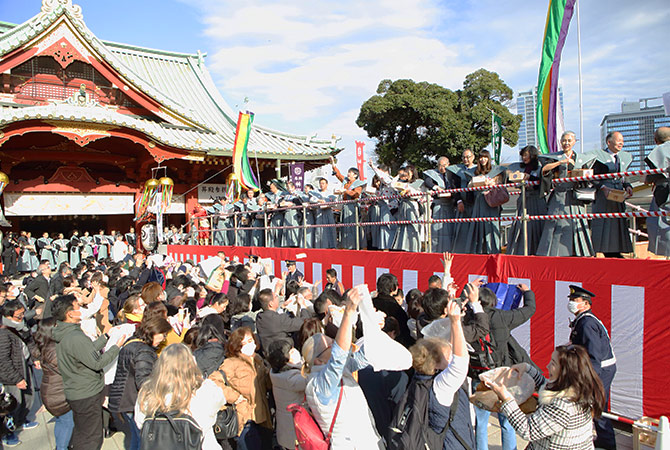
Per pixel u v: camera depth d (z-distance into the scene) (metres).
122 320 7.14
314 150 24.27
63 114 18.22
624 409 5.49
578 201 6.39
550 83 8.61
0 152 20.41
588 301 4.88
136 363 4.73
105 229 27.42
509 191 7.21
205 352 4.80
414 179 9.24
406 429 3.42
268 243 13.26
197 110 27.42
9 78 20.62
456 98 28.00
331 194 11.24
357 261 9.21
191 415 3.51
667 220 5.62
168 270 14.79
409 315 5.66
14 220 24.97
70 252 23.06
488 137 27.91
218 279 8.45
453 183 8.12
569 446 3.27
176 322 6.20
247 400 4.54
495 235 7.43
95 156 22.45
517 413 3.46
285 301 6.98
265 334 5.63
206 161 23.11
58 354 5.01
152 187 20.83
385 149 29.27
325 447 3.38
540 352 6.25
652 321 5.26
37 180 21.69
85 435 5.03
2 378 6.06
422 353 3.62
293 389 4.14
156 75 28.97
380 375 4.48
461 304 4.55
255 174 26.30
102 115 18.89
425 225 8.47
